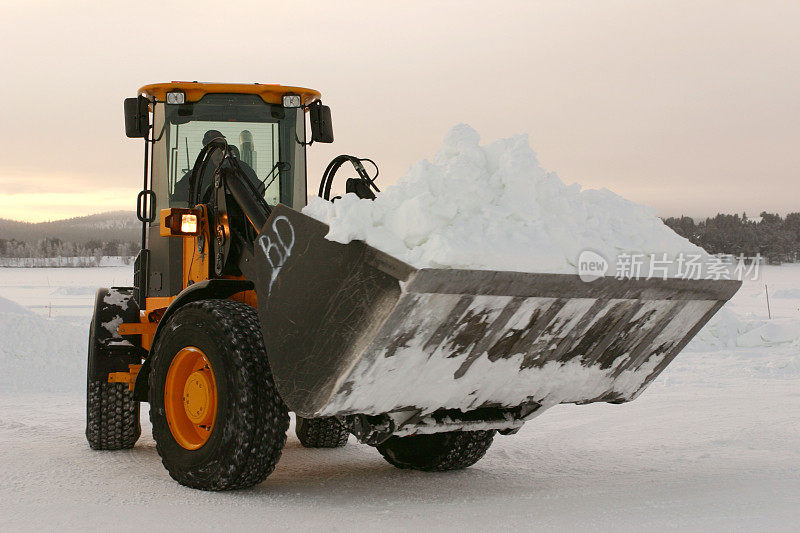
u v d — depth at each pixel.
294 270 4.07
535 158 4.27
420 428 4.50
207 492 4.62
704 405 8.62
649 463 5.54
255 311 4.71
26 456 5.97
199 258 5.43
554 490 4.64
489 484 4.94
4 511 4.16
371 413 4.23
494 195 4.09
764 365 12.39
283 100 5.95
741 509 3.94
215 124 5.91
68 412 9.20
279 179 5.96
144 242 5.96
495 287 3.82
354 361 3.90
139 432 6.36
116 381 6.07
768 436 6.43
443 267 3.67
